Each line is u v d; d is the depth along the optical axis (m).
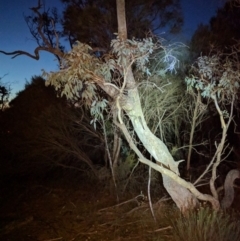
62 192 13.78
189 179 12.12
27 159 15.55
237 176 9.51
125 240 8.94
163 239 8.62
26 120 15.95
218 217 8.37
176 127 12.93
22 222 10.78
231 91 8.80
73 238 9.41
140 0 12.99
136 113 8.98
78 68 7.78
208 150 14.23
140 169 13.33
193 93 10.71
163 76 11.05
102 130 14.09
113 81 9.57
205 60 9.05
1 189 14.83
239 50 9.27
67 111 14.45
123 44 8.16
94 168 14.11
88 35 13.34
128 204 11.41
